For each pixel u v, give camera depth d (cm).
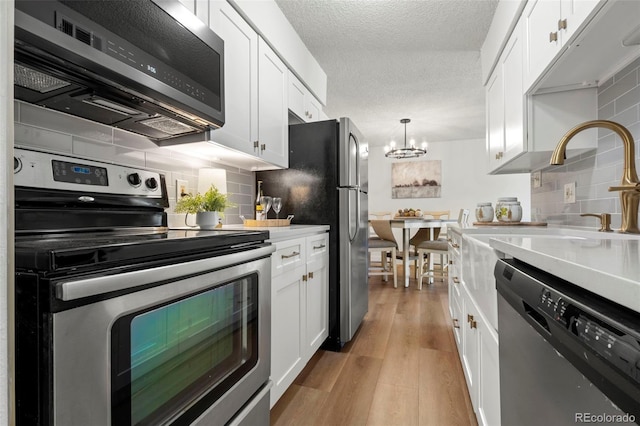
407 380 182
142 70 101
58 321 58
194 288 89
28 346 58
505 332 86
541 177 225
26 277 59
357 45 259
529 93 166
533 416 67
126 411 70
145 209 134
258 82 184
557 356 56
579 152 168
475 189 596
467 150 600
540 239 99
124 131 139
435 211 602
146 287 75
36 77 91
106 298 66
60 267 58
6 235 42
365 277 275
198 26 128
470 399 159
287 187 235
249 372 117
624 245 79
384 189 652
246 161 196
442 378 183
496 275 91
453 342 234
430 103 396
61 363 58
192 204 154
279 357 154
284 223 206
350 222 223
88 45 86
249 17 173
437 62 290
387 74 314
